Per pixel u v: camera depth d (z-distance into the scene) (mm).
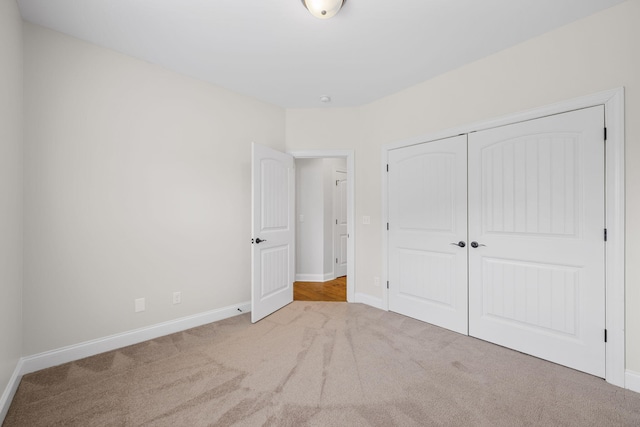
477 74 2504
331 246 4961
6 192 1602
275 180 3260
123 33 2111
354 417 1518
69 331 2113
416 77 2816
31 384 1809
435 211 2803
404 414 1544
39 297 1991
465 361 2111
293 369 1991
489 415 1536
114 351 2264
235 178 3102
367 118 3455
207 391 1741
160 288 2561
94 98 2223
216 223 2943
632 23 1775
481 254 2480
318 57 2459
